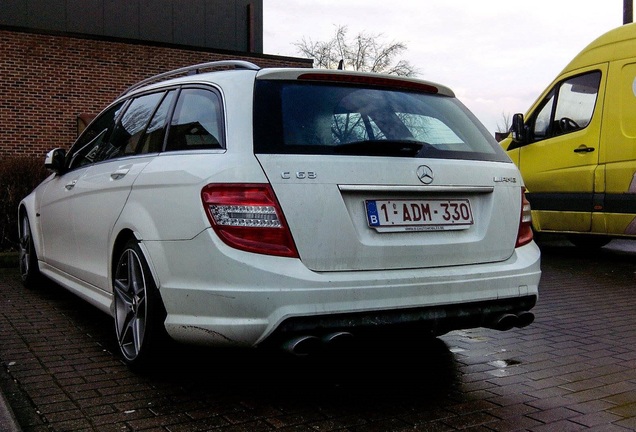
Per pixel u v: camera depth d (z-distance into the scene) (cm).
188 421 331
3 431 299
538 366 441
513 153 1052
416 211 362
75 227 516
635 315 607
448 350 481
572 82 968
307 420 336
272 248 326
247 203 329
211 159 352
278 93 369
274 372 418
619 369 435
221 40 2292
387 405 361
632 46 883
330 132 361
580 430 329
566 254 1058
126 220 404
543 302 670
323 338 328
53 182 609
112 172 455
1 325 534
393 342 494
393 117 391
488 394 382
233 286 325
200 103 399
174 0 2205
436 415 347
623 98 883
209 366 428
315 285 325
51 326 531
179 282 352
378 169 353
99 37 1722
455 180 375
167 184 370
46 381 390
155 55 1798
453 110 431
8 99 1620
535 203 1008
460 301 362
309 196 334
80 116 1667
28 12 1978
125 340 416
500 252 389
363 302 334
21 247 710
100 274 460
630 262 962
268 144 343
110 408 347
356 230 344
